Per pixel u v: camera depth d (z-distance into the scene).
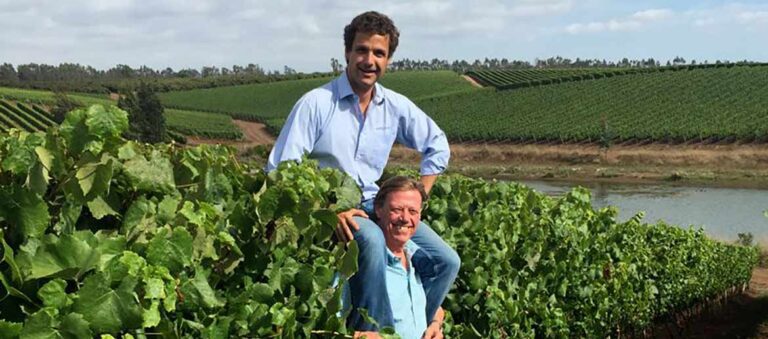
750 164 66.06
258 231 3.16
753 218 40.75
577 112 97.81
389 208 3.68
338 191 3.46
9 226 2.40
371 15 3.74
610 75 122.31
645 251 11.30
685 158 69.12
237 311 2.93
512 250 6.14
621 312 10.01
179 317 2.64
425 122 4.28
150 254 2.45
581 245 7.74
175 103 135.50
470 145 86.50
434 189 5.64
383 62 3.80
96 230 2.84
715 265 16.08
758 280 21.34
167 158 3.11
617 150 74.38
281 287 3.16
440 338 4.22
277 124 106.19
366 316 3.40
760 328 12.95
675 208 45.34
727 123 77.62
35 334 2.10
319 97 3.80
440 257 4.02
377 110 3.97
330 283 3.31
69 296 2.20
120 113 2.52
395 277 3.77
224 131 99.31
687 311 14.07
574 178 65.44
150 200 2.90
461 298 5.41
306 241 3.33
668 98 98.31
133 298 2.24
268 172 3.65
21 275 2.29
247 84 160.00
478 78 144.00
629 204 47.38
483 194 6.19
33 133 2.57
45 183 2.47
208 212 2.86
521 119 97.75
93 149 2.48
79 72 188.25
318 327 3.25
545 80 124.00
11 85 133.00
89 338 2.15
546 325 6.83
